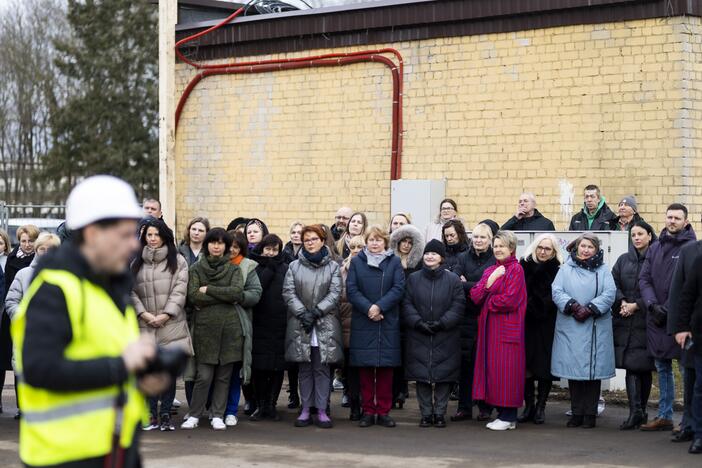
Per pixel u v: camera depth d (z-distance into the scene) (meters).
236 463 8.56
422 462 8.62
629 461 8.66
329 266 10.36
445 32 14.77
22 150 44.81
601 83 13.57
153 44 41.66
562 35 13.84
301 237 10.57
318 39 15.99
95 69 41.44
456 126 14.73
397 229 11.03
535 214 12.49
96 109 41.06
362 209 15.64
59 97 44.31
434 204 14.62
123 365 3.83
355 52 15.59
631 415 10.13
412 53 15.07
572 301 9.93
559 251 10.43
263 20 16.44
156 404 10.48
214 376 10.29
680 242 9.73
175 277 9.95
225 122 17.00
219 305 10.11
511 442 9.52
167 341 9.85
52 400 3.94
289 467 8.41
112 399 3.97
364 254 10.30
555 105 13.93
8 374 14.13
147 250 9.91
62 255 3.98
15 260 11.44
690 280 8.89
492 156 14.45
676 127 13.05
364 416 10.37
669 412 10.02
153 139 41.28
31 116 44.75
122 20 41.81
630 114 13.38
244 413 11.15
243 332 10.14
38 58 45.03
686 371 9.33
